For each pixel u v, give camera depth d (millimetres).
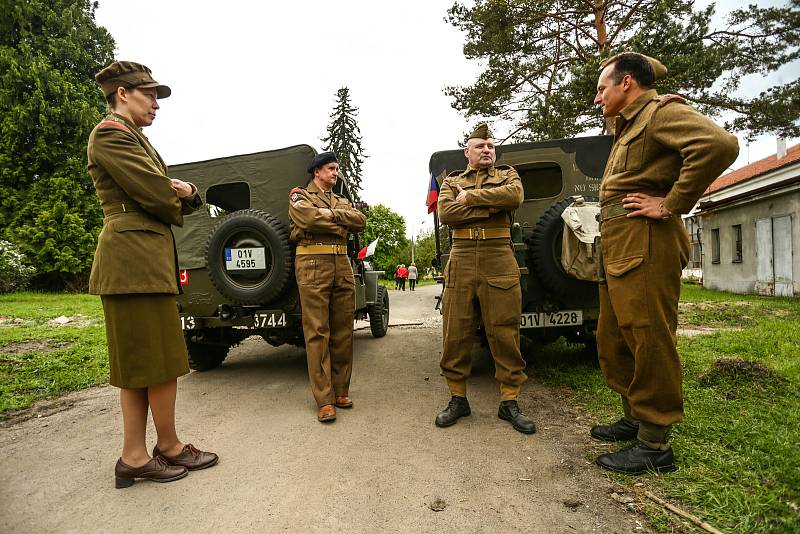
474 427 3086
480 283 3162
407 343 6547
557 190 5301
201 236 4617
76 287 19656
